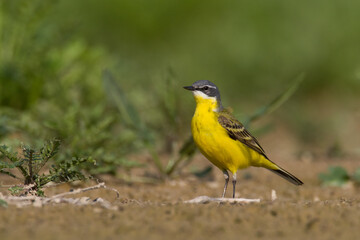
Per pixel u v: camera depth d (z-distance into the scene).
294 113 19.70
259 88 22.23
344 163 15.37
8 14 15.82
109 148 12.29
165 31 23.81
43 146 8.88
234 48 23.23
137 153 14.27
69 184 11.08
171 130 14.66
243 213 7.34
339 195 11.41
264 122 20.11
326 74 23.31
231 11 24.30
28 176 8.73
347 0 23.92
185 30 23.88
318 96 23.20
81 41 17.45
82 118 12.23
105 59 17.31
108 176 12.21
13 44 15.67
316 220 7.04
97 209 7.36
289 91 12.60
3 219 6.78
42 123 12.85
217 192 11.68
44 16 15.96
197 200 8.43
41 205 7.51
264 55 23.20
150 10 23.81
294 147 17.80
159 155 15.14
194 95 10.44
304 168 14.76
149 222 6.82
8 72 15.11
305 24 23.84
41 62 15.69
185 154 12.55
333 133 19.08
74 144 11.65
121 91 12.73
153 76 17.38
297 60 23.27
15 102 15.38
